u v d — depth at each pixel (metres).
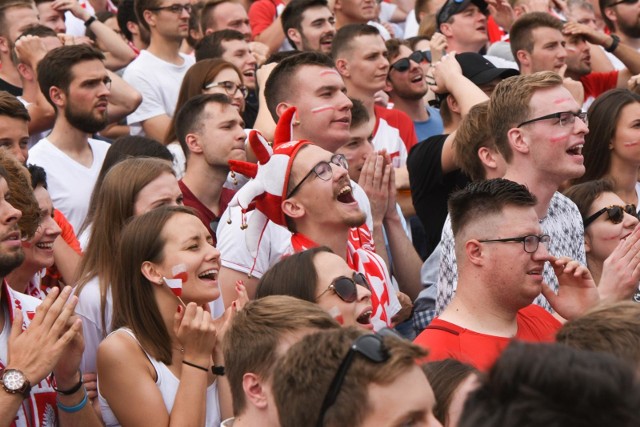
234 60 23.61
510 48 26.00
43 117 19.78
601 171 18.28
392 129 21.64
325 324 9.54
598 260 16.16
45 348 11.06
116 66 26.19
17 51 20.86
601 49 26.12
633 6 27.44
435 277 16.27
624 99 18.02
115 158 17.23
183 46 28.48
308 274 11.88
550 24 23.27
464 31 25.05
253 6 30.62
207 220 17.67
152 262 12.33
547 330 12.82
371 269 14.53
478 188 12.40
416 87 23.38
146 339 12.22
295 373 7.62
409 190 19.89
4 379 10.88
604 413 5.46
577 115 14.52
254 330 9.52
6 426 10.79
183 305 12.32
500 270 12.16
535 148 14.46
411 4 35.25
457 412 9.09
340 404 7.39
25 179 13.02
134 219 12.59
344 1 27.28
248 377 9.45
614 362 5.71
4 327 11.74
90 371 13.29
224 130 17.70
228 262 14.55
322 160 13.85
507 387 5.66
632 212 16.38
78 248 16.02
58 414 11.99
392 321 15.60
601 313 9.15
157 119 23.83
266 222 14.12
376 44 21.33
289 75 16.77
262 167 13.98
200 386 11.83
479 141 15.62
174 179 14.69
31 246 13.66
